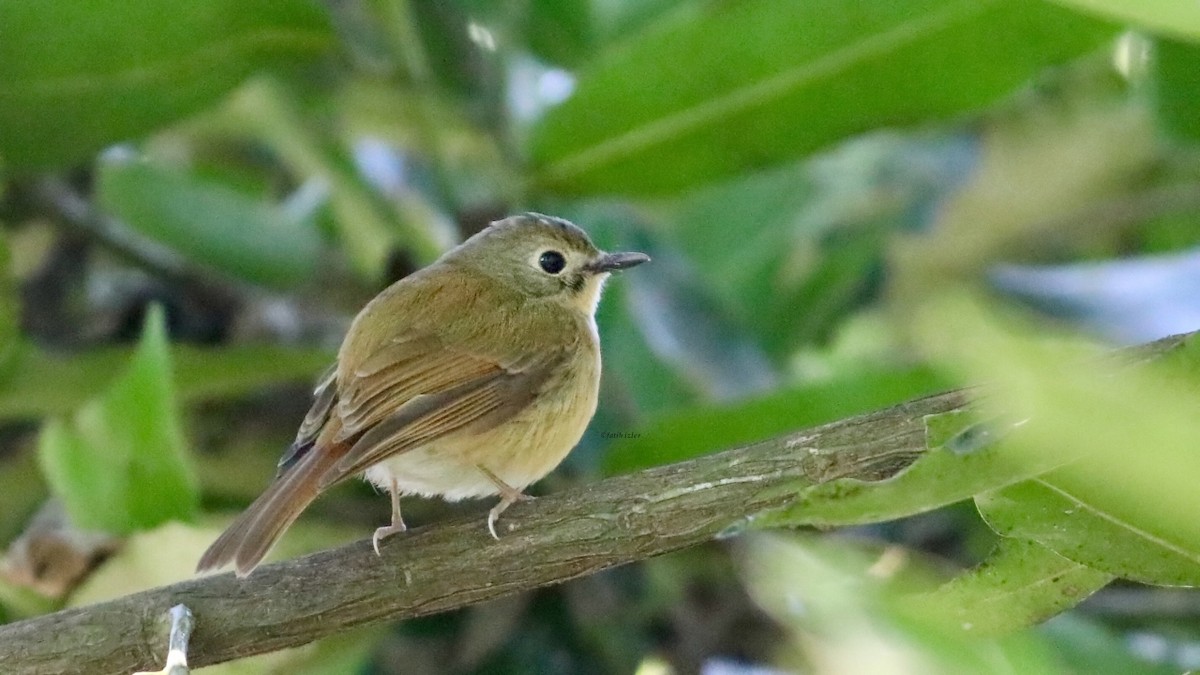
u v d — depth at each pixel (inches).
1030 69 378.6
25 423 441.1
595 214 476.7
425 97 415.8
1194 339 190.4
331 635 295.9
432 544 293.4
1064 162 491.2
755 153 398.3
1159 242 498.3
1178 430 160.2
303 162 458.6
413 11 411.2
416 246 451.5
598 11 448.8
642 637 418.0
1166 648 379.2
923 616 187.8
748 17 372.2
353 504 414.3
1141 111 458.6
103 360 408.5
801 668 321.4
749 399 369.1
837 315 490.9
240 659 303.4
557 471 418.0
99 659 286.0
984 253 490.3
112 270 502.0
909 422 281.4
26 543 342.0
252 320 486.3
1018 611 229.1
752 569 384.2
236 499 421.1
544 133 399.9
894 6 368.2
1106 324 389.4
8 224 472.4
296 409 438.6
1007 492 216.1
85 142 403.5
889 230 496.1
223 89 401.7
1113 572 216.8
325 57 406.9
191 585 292.8
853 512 217.2
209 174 526.9
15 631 287.1
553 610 419.5
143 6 379.2
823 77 383.2
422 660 415.2
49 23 376.2
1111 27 368.2
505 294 381.4
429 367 346.9
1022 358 156.2
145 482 338.3
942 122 391.2
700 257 500.1
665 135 396.2
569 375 368.8
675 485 287.0
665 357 441.7
